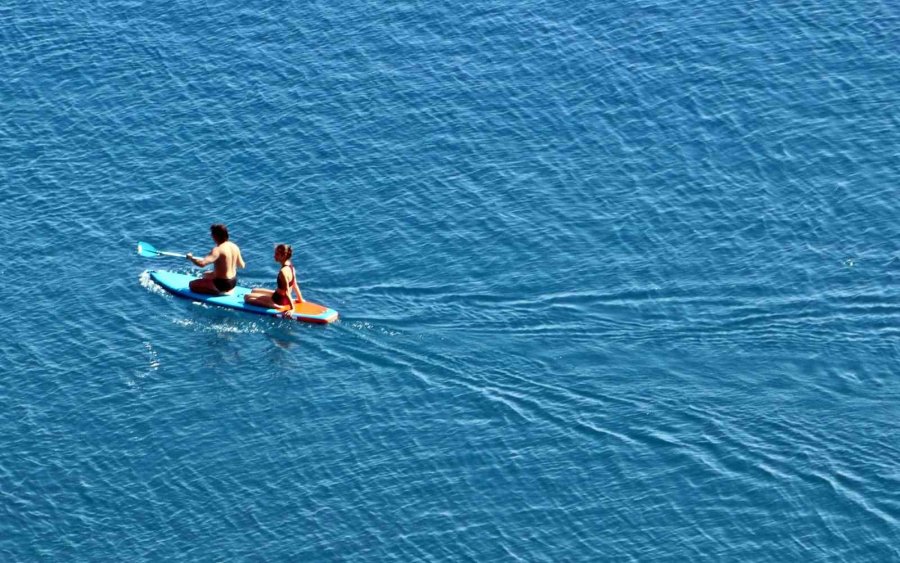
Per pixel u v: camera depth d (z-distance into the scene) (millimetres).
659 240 126500
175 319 118750
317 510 100312
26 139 140750
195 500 101500
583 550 96562
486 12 156125
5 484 102938
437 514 99562
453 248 126000
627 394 108125
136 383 112000
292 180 134875
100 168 136875
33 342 116250
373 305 119375
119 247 126938
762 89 143625
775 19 152625
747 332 114375
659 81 145250
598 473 101938
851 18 152125
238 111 143875
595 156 136875
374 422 107375
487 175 134875
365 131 140750
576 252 125250
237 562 96562
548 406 107562
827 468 100812
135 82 148250
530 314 118000
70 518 100312
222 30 155125
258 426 107625
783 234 126750
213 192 133625
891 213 128500
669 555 95875
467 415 107375
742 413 105688
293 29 154875
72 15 158000
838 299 118062
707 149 137000
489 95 144875
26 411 109312
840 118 139750
